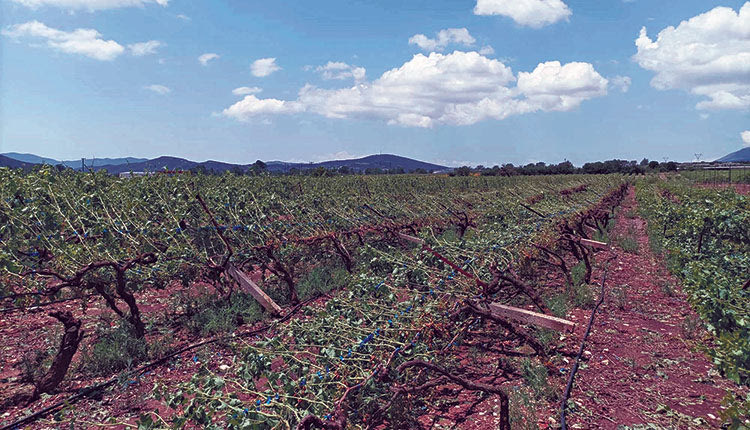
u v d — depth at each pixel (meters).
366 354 4.98
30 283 6.96
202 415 3.87
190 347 7.21
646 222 23.48
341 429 3.83
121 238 8.96
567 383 5.93
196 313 8.66
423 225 15.15
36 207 8.52
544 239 10.95
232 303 8.96
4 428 5.08
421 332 5.68
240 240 10.44
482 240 9.70
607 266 13.04
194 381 4.37
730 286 7.05
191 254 8.96
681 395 5.86
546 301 9.24
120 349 6.86
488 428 5.07
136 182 12.91
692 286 7.68
